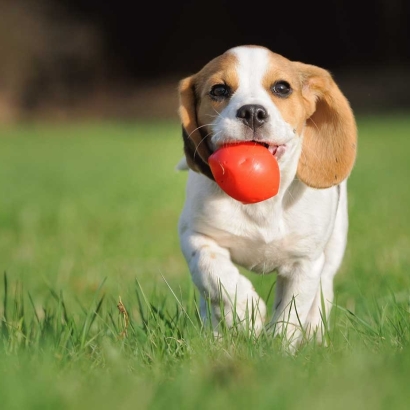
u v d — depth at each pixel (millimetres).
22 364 6172
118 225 17516
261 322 7574
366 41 59781
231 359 6359
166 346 7051
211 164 7504
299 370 5996
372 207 18141
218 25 61375
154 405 5168
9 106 56531
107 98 58219
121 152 37188
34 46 57062
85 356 6797
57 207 20406
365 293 9500
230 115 7695
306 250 8445
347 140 8430
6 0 58000
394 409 5066
